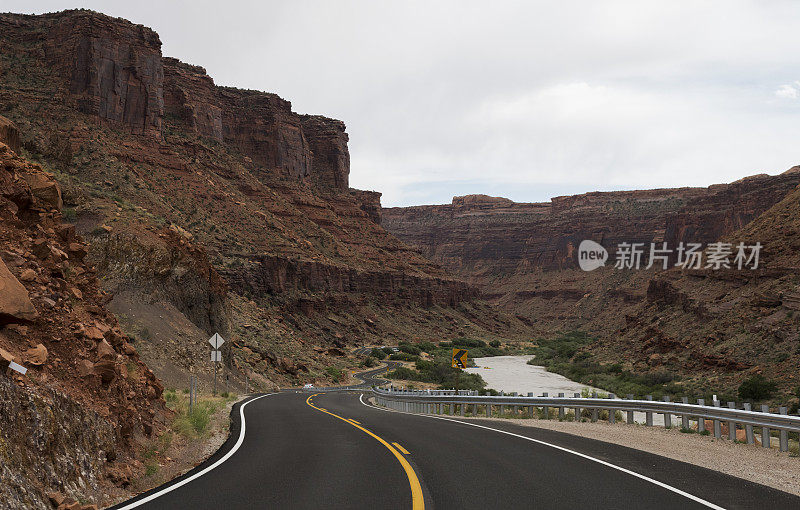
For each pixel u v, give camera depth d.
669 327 109.81
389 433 16.28
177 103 175.88
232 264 131.88
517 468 10.45
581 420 21.33
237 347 68.50
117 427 10.01
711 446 13.73
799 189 120.44
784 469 10.73
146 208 103.56
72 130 119.56
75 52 133.12
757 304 85.12
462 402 27.00
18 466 6.82
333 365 102.31
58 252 12.74
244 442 14.34
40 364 8.80
